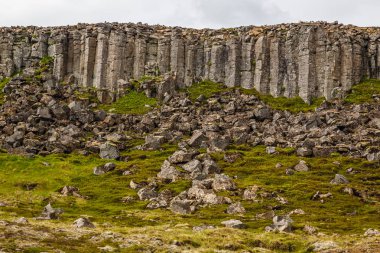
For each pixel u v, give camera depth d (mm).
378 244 76375
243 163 147250
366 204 116812
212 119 181500
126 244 74000
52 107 179000
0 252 62875
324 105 191875
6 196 120000
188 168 138875
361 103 193500
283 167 143500
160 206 115125
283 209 112625
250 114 184750
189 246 75625
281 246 79688
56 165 144125
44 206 113875
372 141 156875
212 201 116688
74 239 74688
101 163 149875
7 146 154250
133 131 178500
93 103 199500
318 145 158250
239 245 77812
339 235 87688
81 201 120312
